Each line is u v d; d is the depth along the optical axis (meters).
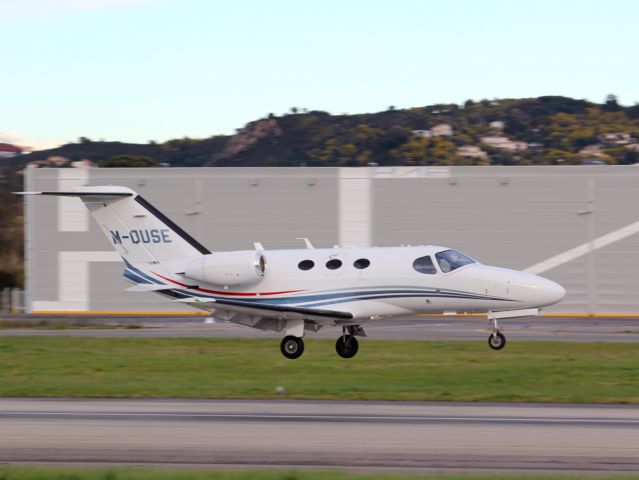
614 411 57.75
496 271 89.00
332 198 150.12
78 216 154.12
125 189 93.56
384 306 89.12
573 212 144.75
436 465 41.66
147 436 48.66
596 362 84.19
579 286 144.88
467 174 147.38
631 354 90.31
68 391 67.88
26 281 155.38
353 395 64.88
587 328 121.81
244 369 82.25
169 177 152.88
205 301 90.62
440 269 88.75
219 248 152.38
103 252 153.75
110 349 97.81
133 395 65.88
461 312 90.69
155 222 93.69
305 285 90.19
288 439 47.62
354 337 91.75
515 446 45.69
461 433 49.28
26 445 46.44
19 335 114.56
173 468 41.41
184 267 92.50
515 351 92.94
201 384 72.31
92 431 50.31
